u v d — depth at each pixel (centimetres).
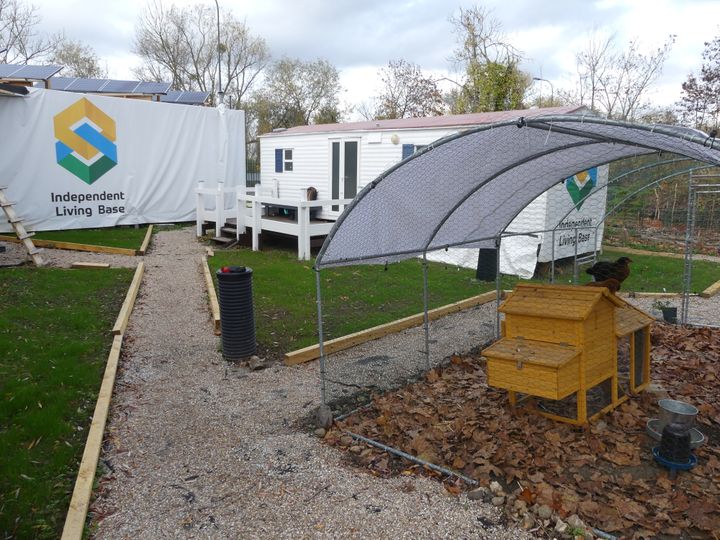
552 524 306
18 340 594
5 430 405
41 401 452
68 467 362
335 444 405
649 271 1139
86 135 1447
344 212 420
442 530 303
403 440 410
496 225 630
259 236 1299
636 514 312
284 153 1702
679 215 1444
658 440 398
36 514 312
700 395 496
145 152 1573
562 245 1153
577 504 321
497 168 484
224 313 581
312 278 983
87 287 856
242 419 448
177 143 1641
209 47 3628
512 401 455
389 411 460
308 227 1184
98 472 361
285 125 3812
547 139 419
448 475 357
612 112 2462
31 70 1530
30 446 385
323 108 3853
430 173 441
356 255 480
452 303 834
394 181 425
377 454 389
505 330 458
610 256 1303
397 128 1318
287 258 1195
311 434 423
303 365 582
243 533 303
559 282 1043
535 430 419
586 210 1212
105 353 582
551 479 350
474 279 1027
